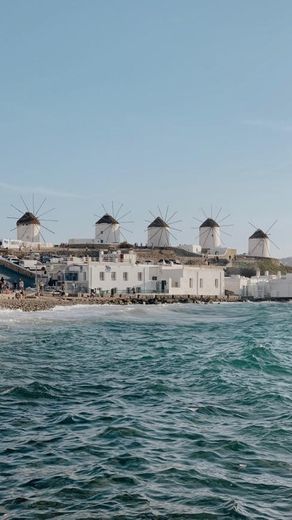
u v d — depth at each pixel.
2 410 21.66
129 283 114.56
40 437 18.44
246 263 179.25
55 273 110.69
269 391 25.22
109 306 92.81
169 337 50.03
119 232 188.62
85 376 29.03
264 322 70.75
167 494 14.17
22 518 12.74
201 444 17.95
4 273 105.44
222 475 15.45
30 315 68.00
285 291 140.12
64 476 15.16
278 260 196.50
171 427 19.72
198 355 37.34
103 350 39.38
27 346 40.19
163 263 131.50
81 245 168.88
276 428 19.58
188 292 124.50
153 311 89.19
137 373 30.14
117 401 23.34
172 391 25.45
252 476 15.43
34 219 176.88
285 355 37.00
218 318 79.50
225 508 13.43
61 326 57.09
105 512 13.11
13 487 14.44
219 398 24.14
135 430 19.23
